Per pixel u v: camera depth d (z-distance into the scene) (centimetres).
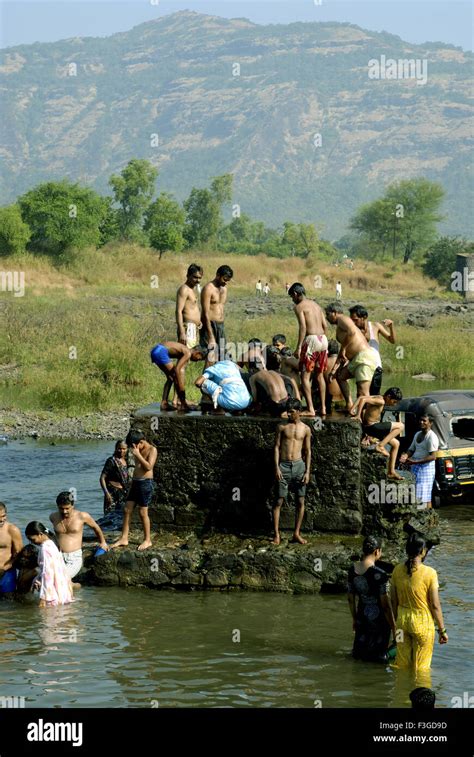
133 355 2870
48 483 1731
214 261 7656
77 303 4856
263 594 1177
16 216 6825
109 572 1205
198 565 1195
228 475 1278
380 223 12075
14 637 1020
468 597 1137
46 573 1135
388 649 952
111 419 2392
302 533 1267
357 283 7869
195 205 12125
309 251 14588
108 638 1019
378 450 1251
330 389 1316
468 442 1543
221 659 960
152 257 7481
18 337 3444
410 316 4941
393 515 1245
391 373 3378
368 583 959
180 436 1288
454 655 968
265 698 867
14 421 2327
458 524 1484
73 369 2798
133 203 10662
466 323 4716
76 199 7162
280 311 5084
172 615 1095
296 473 1219
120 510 1409
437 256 8894
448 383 3127
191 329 1351
